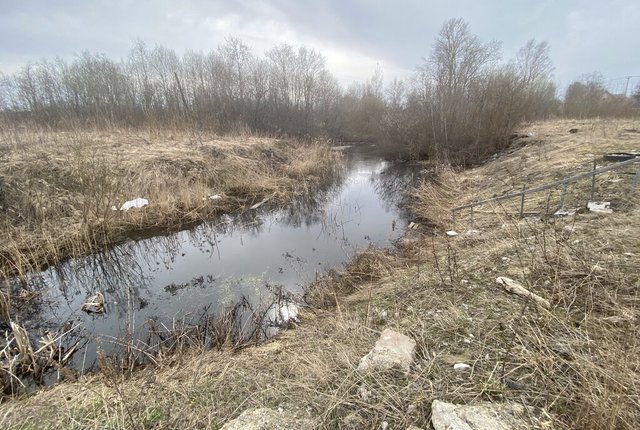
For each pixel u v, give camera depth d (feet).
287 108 71.36
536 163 27.89
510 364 7.27
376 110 93.35
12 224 19.63
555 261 10.77
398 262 16.66
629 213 13.50
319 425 6.39
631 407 5.59
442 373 7.41
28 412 7.76
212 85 61.00
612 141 28.19
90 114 51.06
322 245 21.97
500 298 10.02
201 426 6.84
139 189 26.73
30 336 12.82
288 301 14.61
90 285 17.39
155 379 8.93
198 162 33.24
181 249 22.11
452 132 46.39
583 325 7.94
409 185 38.58
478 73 50.62
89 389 8.74
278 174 39.70
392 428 6.23
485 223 18.76
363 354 8.64
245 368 9.09
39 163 24.84
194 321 13.44
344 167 50.90
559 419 5.74
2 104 38.96
